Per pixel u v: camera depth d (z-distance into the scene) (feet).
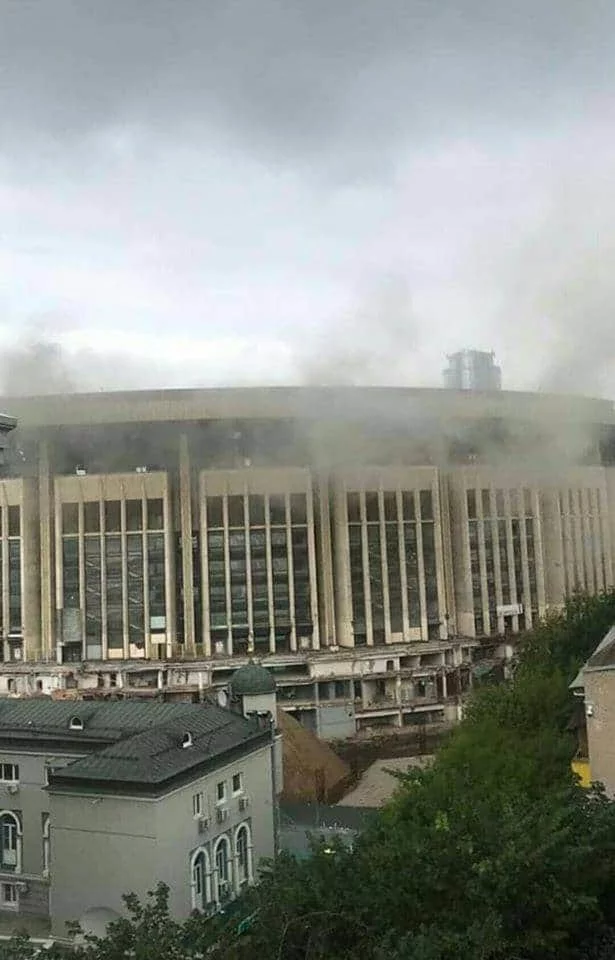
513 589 428.97
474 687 402.72
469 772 163.53
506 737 189.47
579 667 241.55
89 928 169.27
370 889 99.60
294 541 404.16
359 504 410.11
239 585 398.83
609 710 176.35
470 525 424.05
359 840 120.16
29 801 195.83
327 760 308.81
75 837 172.45
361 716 388.78
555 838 97.71
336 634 408.46
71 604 397.39
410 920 96.17
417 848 100.99
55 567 400.06
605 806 115.14
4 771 199.72
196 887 177.27
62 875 172.76
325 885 101.71
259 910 102.53
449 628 419.95
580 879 99.19
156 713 206.39
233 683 258.78
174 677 386.52
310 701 388.78
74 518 400.67
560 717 209.46
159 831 166.91
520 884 94.84
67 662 392.68
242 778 196.03
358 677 394.52
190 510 403.75
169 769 173.58
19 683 392.27
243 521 401.08
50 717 208.33
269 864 113.70
